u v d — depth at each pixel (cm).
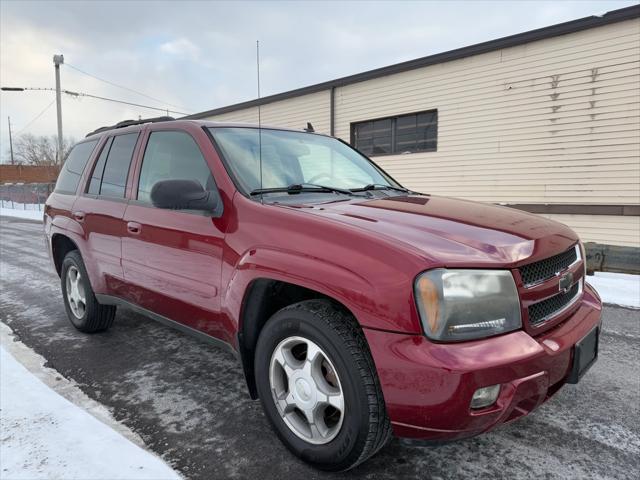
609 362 346
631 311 479
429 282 176
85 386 310
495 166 1062
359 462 203
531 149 1003
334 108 1364
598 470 216
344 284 191
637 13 830
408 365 175
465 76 1085
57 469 214
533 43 973
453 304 176
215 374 330
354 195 286
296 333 214
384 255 186
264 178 273
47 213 449
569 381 208
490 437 246
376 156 1291
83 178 402
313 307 210
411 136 1224
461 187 1124
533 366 182
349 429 195
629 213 892
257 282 232
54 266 445
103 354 367
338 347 195
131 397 294
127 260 326
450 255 183
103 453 227
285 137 333
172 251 281
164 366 344
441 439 177
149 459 223
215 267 252
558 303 218
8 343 393
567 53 932
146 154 330
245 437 248
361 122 1323
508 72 1016
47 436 242
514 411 183
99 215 355
